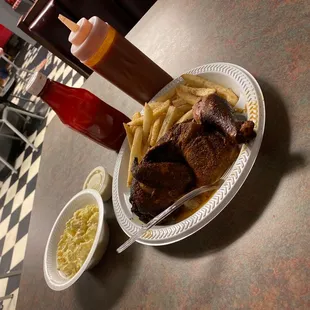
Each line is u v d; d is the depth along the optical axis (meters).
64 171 1.21
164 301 0.65
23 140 3.57
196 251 0.65
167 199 0.69
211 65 0.81
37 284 1.03
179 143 0.66
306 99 0.63
